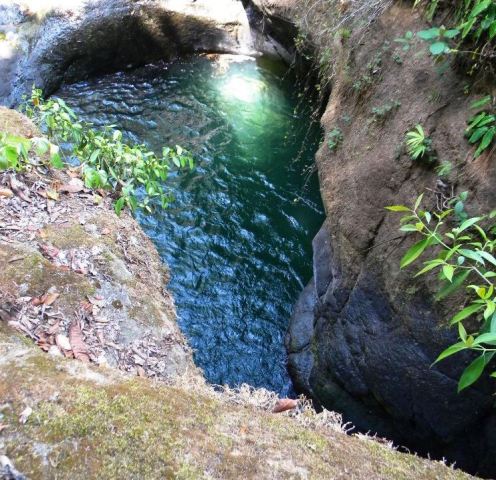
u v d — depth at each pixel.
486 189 3.04
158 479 1.52
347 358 4.03
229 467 1.60
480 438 3.35
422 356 3.41
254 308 5.52
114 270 3.41
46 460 1.49
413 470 1.80
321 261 4.67
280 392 4.83
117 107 7.92
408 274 3.41
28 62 7.64
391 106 3.81
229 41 9.04
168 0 8.61
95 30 8.07
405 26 3.92
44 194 3.71
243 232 6.23
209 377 4.90
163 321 3.37
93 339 2.94
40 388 1.70
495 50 3.10
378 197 3.76
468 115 3.25
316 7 6.24
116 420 1.64
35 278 3.04
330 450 1.77
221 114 7.88
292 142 7.36
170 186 6.66
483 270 2.79
